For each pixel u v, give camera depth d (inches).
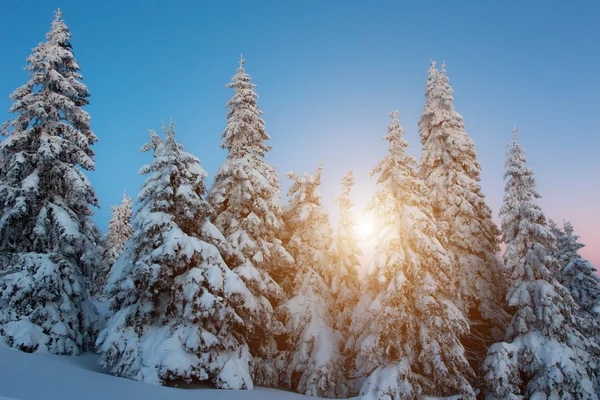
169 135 762.8
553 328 732.0
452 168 987.3
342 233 1013.8
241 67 989.8
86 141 879.1
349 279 999.0
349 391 811.4
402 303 735.1
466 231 910.4
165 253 645.3
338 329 914.7
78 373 568.1
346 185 1077.8
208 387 667.4
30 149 850.1
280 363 846.5
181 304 674.2
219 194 881.5
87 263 815.1
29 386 446.9
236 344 717.3
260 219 877.8
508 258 810.8
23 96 858.1
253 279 791.1
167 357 613.0
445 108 1050.7
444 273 765.9
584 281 1190.3
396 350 709.9
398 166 870.4
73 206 869.2
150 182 748.0
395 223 834.8
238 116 950.4
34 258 743.1
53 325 719.7
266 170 959.6
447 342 701.3
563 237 1269.7
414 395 671.8
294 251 1010.1
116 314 718.5
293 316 878.4
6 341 653.9
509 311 947.3
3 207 794.2
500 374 708.0
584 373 697.0
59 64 909.2
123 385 543.5
